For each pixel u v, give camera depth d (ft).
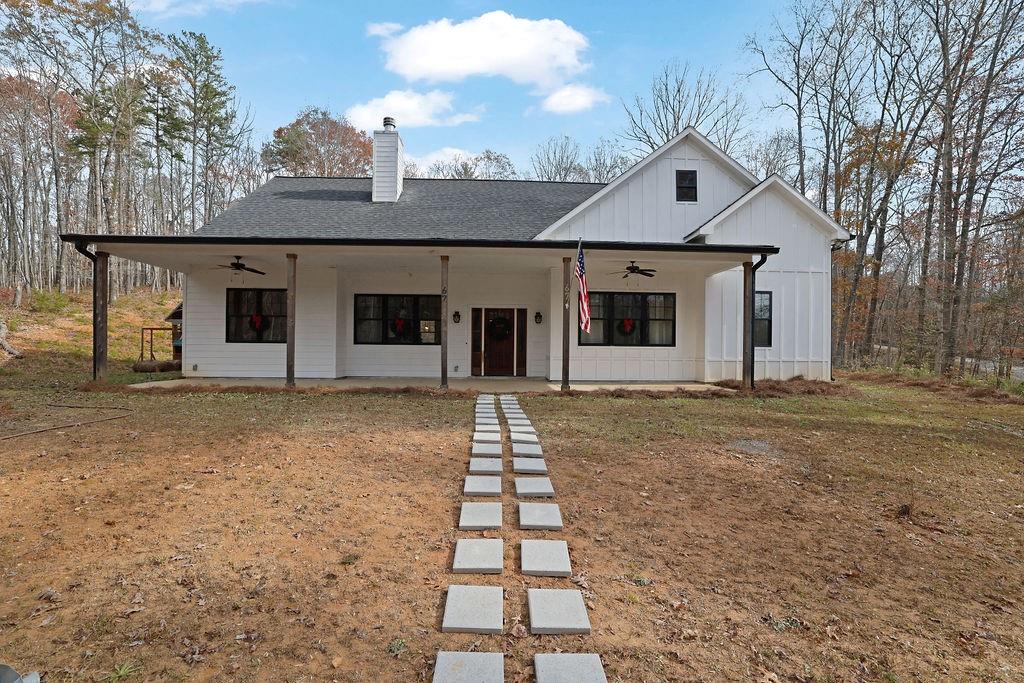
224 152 123.44
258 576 10.28
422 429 22.72
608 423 24.75
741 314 42.86
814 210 42.50
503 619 9.01
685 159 43.14
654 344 43.55
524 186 51.42
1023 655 8.63
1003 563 11.96
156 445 19.19
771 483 16.55
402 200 46.50
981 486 17.03
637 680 7.59
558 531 12.71
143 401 29.63
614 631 8.83
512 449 19.51
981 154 58.54
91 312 74.08
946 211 59.31
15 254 82.74
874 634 9.08
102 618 8.82
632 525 13.17
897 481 17.11
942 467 18.81
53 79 82.33
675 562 11.39
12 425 22.36
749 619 9.36
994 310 58.23
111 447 18.85
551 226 40.93
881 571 11.35
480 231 40.60
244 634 8.48
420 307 46.01
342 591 9.84
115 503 13.61
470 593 9.75
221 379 42.14
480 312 46.09
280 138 127.75
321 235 37.91
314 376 43.75
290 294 35.06
